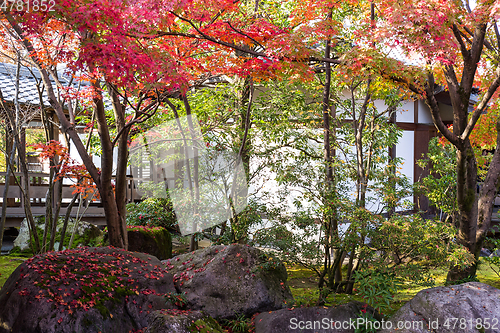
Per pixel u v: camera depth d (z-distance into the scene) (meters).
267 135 7.27
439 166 7.62
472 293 3.94
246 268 5.01
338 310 4.20
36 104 7.78
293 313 4.27
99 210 8.94
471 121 5.30
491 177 6.09
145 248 7.48
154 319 3.78
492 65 6.45
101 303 3.95
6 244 8.60
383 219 4.87
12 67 9.26
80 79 4.90
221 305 4.66
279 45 4.20
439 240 4.84
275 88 7.29
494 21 4.34
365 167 7.05
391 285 4.26
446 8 3.89
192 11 4.34
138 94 5.10
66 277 4.06
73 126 5.52
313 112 7.51
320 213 5.43
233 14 5.96
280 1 7.18
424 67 4.74
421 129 12.27
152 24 3.84
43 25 4.09
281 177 5.59
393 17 3.96
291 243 5.04
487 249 8.48
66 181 9.82
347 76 4.39
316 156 7.12
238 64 4.82
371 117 7.53
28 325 3.56
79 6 3.38
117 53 3.54
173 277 5.06
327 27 4.67
